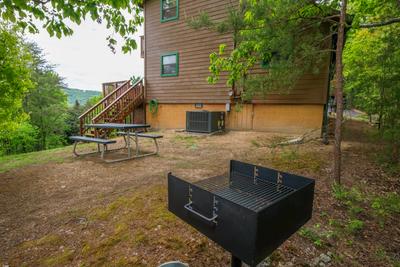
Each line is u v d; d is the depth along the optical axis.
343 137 5.34
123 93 8.87
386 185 3.10
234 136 6.57
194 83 8.39
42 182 3.21
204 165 3.95
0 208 2.41
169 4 8.81
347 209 2.46
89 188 2.94
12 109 4.99
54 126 16.89
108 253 1.65
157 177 3.31
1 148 13.05
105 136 7.32
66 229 1.97
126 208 2.29
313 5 3.48
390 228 2.17
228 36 7.36
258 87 4.33
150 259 1.59
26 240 1.83
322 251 1.79
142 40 10.36
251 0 3.50
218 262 1.59
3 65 4.32
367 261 1.72
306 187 1.32
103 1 1.96
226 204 1.05
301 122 6.38
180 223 2.01
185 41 8.46
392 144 3.49
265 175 1.68
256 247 0.94
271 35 3.60
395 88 3.33
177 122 9.01
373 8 4.51
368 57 4.06
